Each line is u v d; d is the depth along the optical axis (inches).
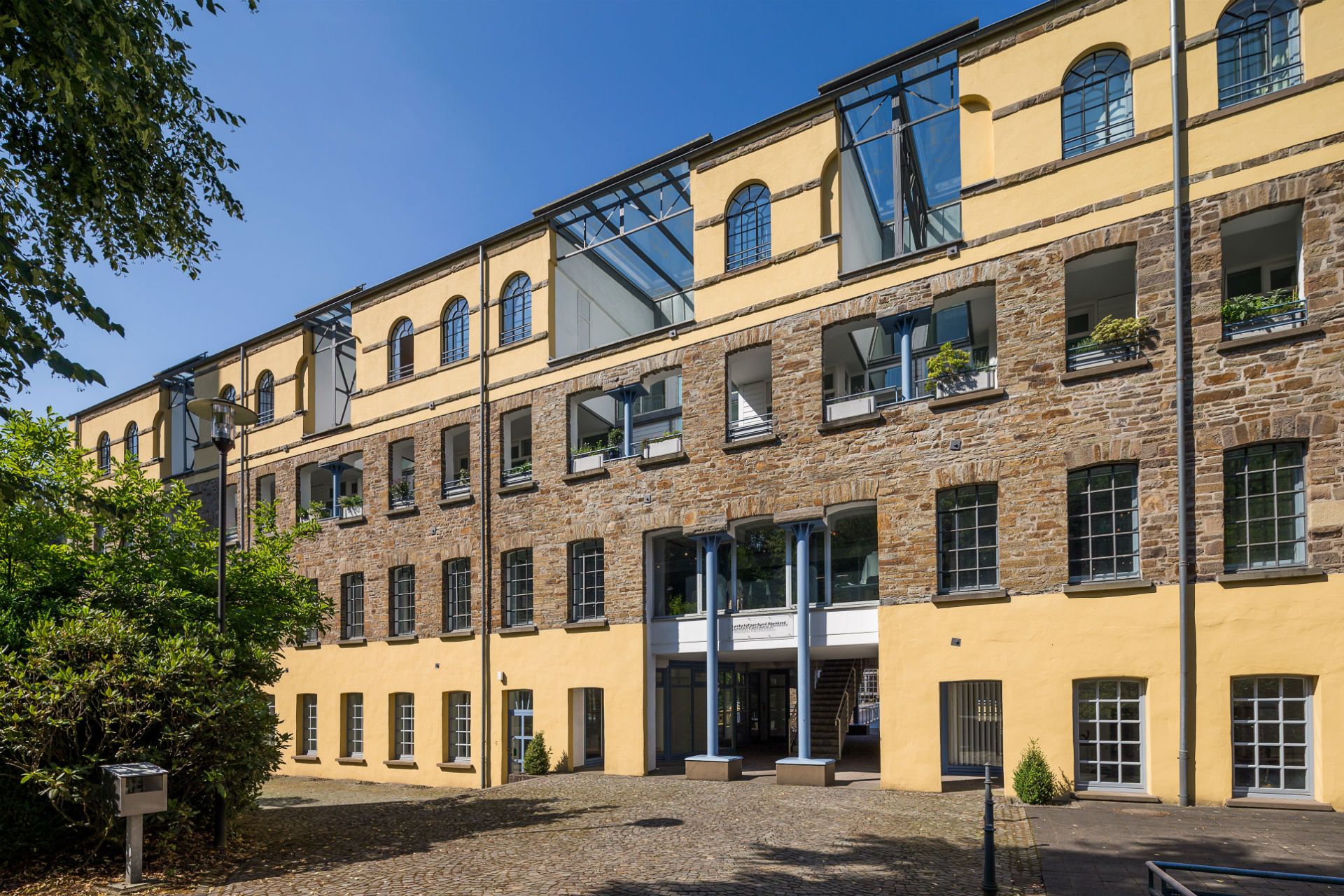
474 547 918.4
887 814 541.6
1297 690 525.0
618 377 837.2
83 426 1471.5
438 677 929.5
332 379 1154.7
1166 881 267.1
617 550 815.1
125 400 1401.3
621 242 954.7
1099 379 594.6
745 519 748.0
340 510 1066.7
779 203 753.0
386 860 454.0
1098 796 561.9
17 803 436.8
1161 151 589.3
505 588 895.7
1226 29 583.5
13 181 395.9
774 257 749.9
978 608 621.9
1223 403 551.2
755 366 824.9
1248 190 556.7
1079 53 625.9
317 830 552.1
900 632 650.8
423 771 923.4
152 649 480.4
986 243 648.4
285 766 1056.8
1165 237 581.9
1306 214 538.3
